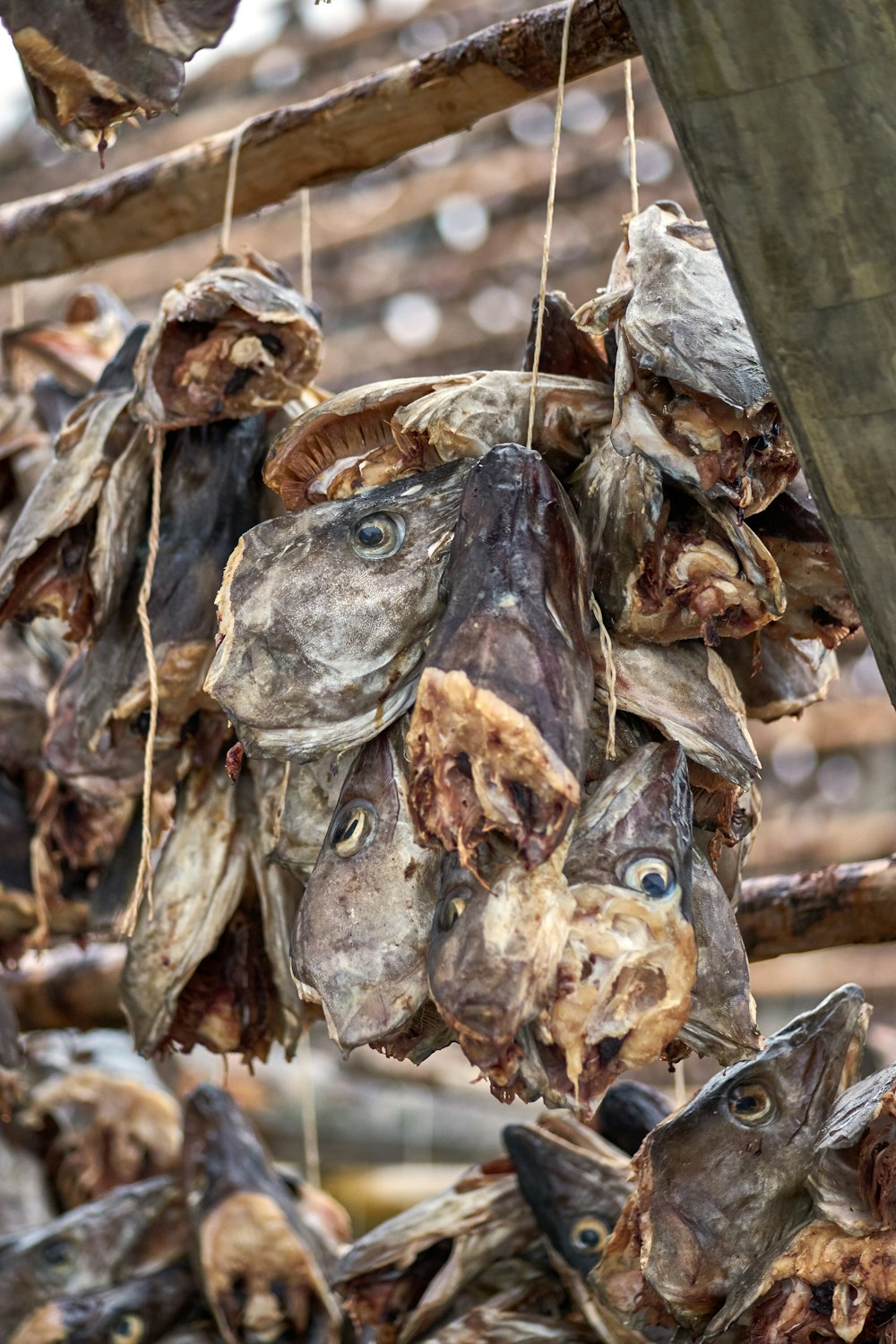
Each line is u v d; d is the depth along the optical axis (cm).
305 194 287
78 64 235
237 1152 304
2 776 314
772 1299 246
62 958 363
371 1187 621
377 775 231
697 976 232
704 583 232
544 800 218
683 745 233
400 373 843
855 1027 255
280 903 272
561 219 816
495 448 229
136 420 267
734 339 228
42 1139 378
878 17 211
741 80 215
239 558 233
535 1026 222
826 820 775
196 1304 306
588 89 816
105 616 266
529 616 221
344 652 229
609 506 233
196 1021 274
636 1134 292
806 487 245
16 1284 304
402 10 841
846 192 216
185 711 268
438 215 849
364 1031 227
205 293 252
